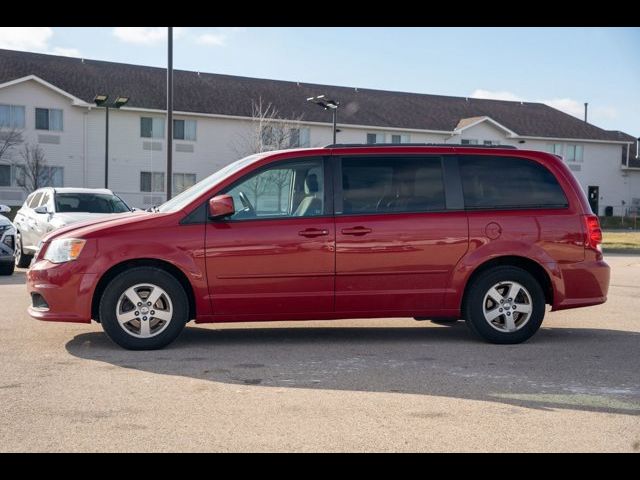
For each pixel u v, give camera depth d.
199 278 7.17
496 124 50.03
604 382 6.02
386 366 6.56
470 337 8.10
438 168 7.69
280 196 7.43
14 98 38.78
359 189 7.53
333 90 50.41
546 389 5.77
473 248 7.58
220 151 43.59
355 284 7.43
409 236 7.47
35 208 14.63
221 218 7.24
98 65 44.03
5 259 14.05
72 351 7.08
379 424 4.83
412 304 7.54
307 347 7.44
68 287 7.06
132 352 7.07
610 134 55.72
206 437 4.55
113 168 41.19
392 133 47.72
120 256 7.07
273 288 7.30
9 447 4.36
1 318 8.98
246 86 47.12
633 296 12.11
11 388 5.66
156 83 43.88
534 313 7.66
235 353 7.09
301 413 5.06
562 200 7.84
